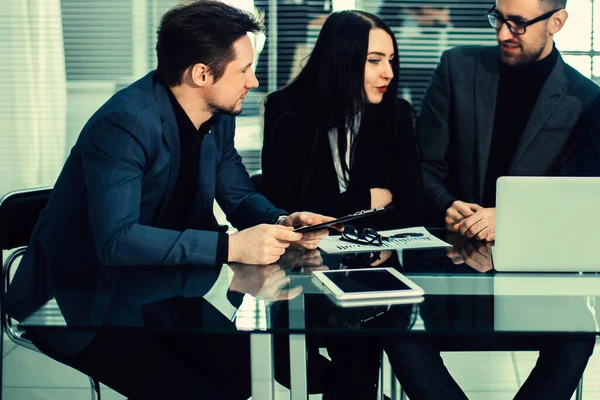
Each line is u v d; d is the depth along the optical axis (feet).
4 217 5.82
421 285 4.70
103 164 5.31
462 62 8.41
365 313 4.10
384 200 7.73
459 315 4.06
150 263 5.17
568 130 7.99
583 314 4.09
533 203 4.98
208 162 6.15
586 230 5.00
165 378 4.87
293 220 5.93
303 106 7.98
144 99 5.59
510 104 8.21
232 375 5.37
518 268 5.06
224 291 4.58
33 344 5.28
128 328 3.93
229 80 5.66
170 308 4.25
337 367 5.53
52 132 11.73
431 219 7.62
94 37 11.75
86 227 5.56
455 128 8.33
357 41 7.55
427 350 4.77
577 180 4.95
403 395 6.47
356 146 7.93
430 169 8.36
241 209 6.52
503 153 8.27
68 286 4.76
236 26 5.59
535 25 7.77
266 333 3.85
